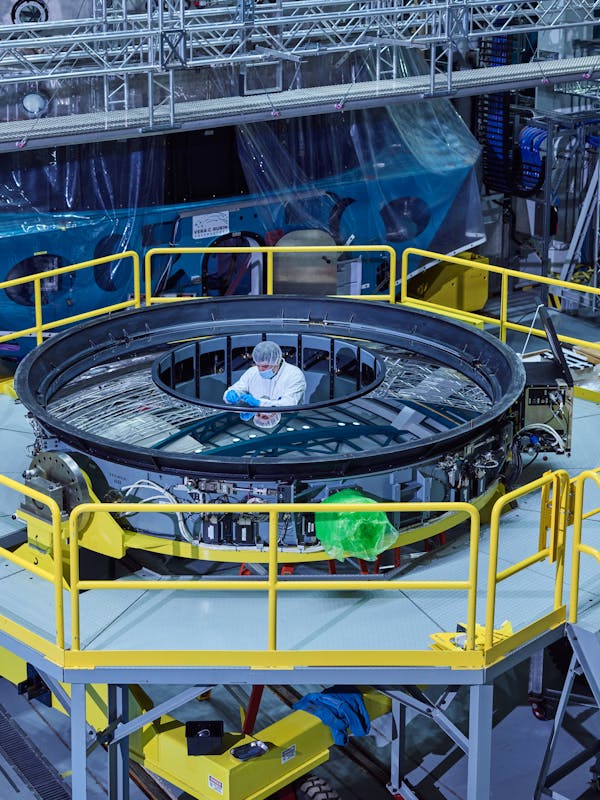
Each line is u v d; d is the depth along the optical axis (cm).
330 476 778
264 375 1000
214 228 1520
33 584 797
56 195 1421
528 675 983
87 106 1473
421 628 742
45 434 845
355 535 763
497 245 1889
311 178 1570
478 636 727
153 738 786
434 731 923
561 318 1798
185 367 1053
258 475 771
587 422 1046
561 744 902
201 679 711
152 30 1353
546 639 751
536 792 826
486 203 1853
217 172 1516
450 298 1738
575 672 786
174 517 791
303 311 1084
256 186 1541
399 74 1652
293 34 1478
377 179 1608
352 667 711
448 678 712
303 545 784
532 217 1884
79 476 793
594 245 1788
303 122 1545
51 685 790
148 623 748
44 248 1415
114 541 792
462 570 812
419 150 1634
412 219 1650
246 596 782
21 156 1393
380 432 913
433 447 802
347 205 1602
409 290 1734
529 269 1938
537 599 775
